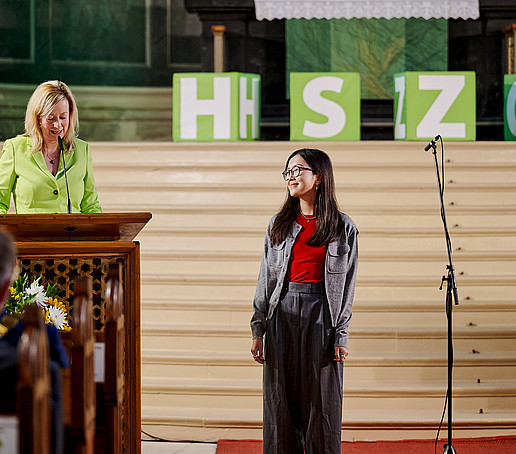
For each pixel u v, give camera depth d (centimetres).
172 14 1372
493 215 895
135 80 1366
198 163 939
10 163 523
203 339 768
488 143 954
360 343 760
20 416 217
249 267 855
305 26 1266
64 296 428
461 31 1265
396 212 891
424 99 984
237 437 685
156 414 692
